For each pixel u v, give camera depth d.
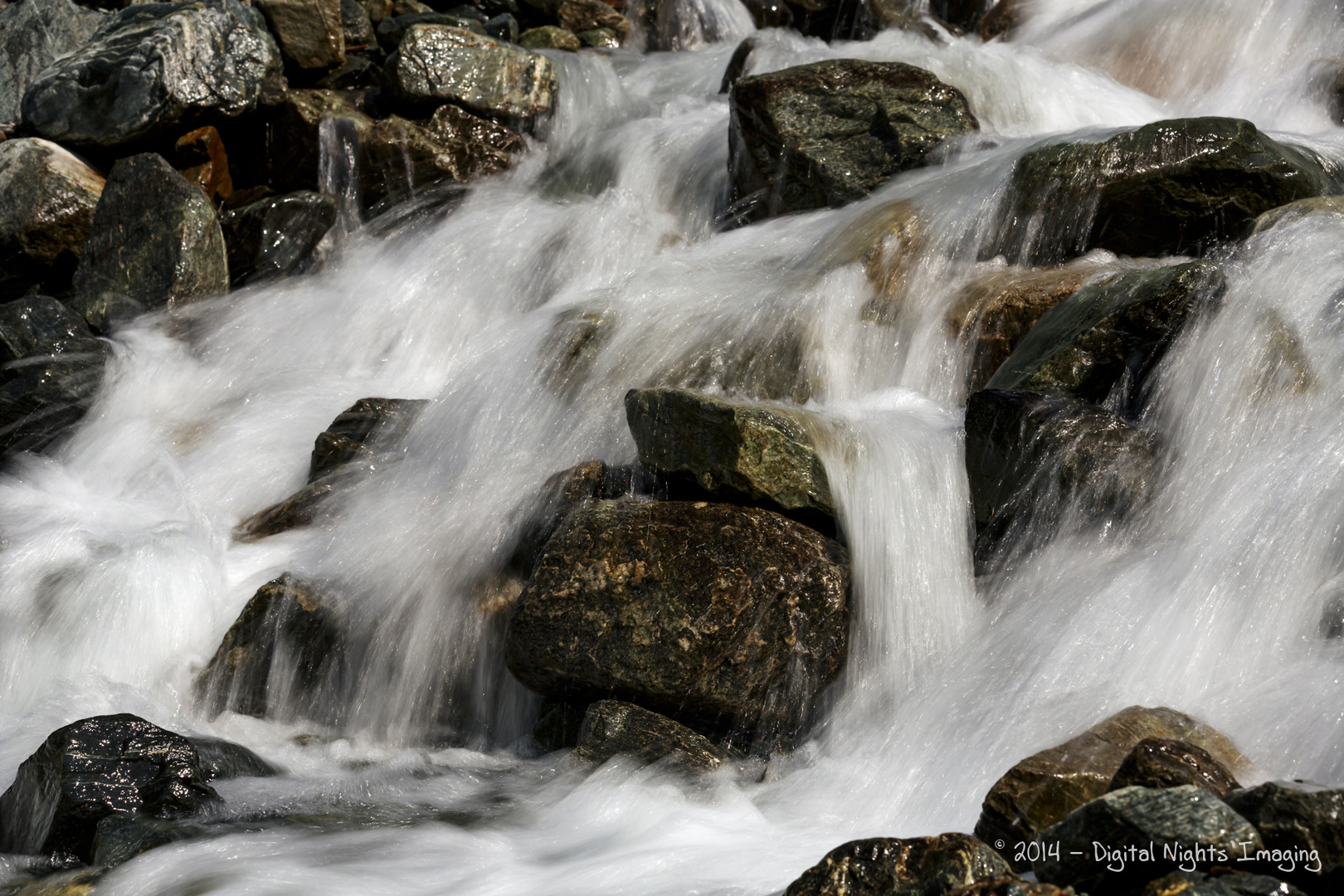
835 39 12.54
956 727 4.08
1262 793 2.88
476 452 5.95
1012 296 5.78
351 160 9.34
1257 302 4.87
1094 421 4.69
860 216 6.87
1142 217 6.17
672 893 3.30
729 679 4.39
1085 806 2.90
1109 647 4.09
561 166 9.85
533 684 4.66
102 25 10.23
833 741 4.41
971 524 4.86
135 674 5.30
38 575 5.73
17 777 4.19
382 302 8.28
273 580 5.21
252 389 7.75
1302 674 3.76
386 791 4.34
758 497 4.70
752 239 7.32
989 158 6.94
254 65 9.45
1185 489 4.55
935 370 5.89
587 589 4.52
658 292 6.54
